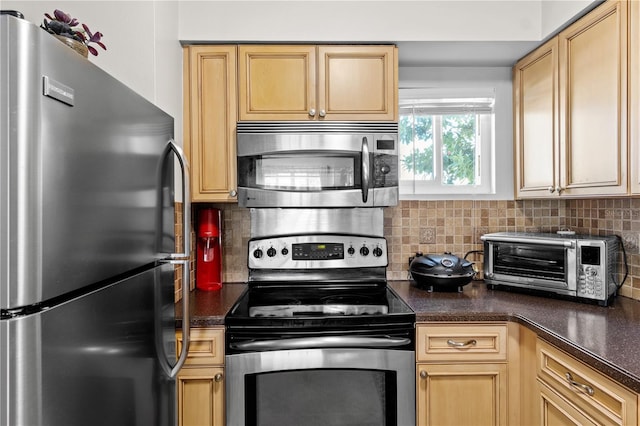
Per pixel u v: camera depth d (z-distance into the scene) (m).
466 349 1.52
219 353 1.49
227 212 2.15
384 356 1.49
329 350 1.48
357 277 2.02
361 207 1.91
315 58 1.86
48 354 0.62
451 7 1.85
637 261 1.68
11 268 0.57
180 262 1.15
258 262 1.97
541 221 2.19
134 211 0.94
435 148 2.25
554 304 1.65
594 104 1.52
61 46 0.66
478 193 2.21
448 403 1.52
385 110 1.86
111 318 0.82
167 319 1.15
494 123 2.20
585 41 1.57
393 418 1.49
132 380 0.92
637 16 1.33
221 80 1.86
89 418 0.73
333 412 1.49
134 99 0.94
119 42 1.53
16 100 0.57
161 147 1.12
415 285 2.07
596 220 1.93
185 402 1.49
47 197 0.62
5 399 0.56
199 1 1.82
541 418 1.38
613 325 1.35
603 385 1.07
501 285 1.90
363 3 1.85
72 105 0.69
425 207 2.21
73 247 0.69
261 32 1.83
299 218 2.05
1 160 0.57
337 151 1.81
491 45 1.90
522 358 1.51
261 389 1.48
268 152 1.81
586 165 1.57
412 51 1.98
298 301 1.73
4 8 1.52
